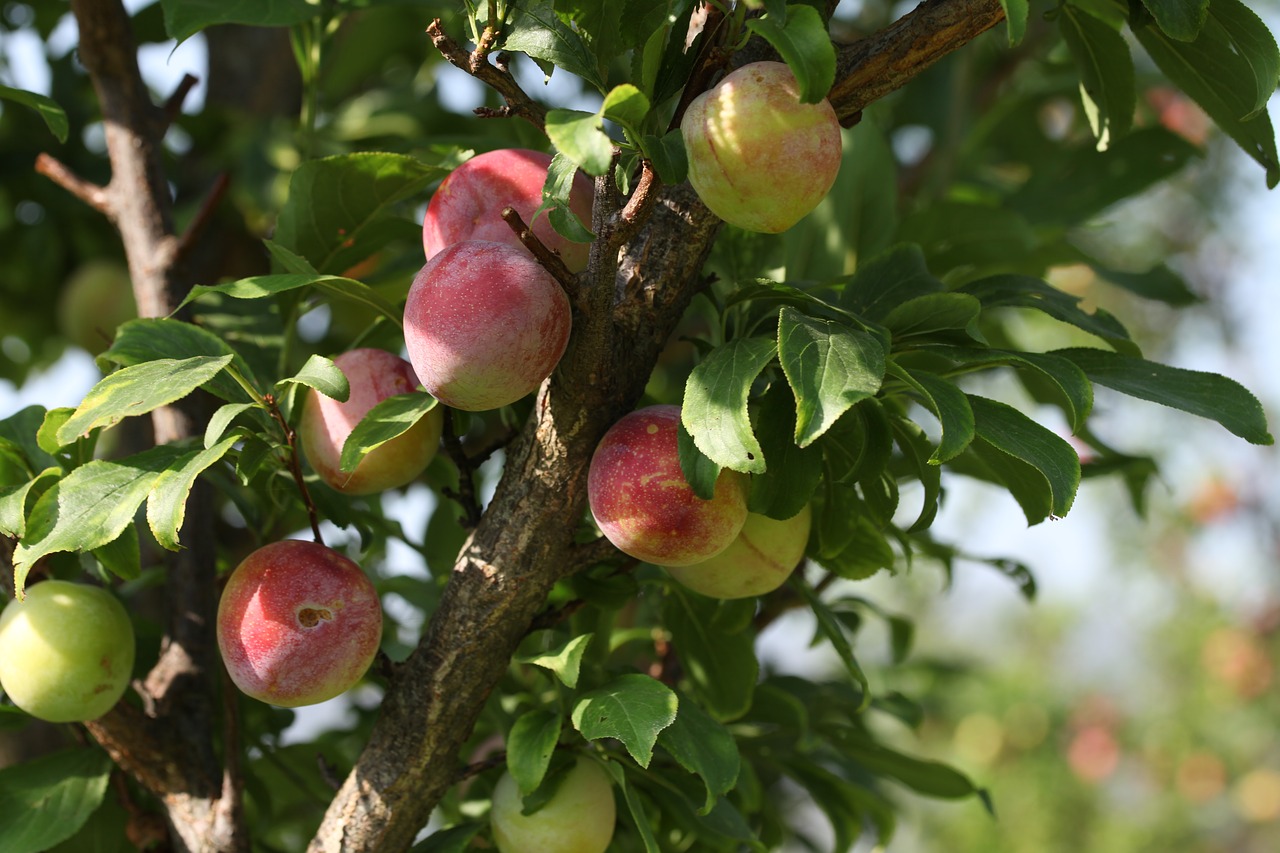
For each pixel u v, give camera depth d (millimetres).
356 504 1724
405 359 1311
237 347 1665
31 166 2566
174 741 1418
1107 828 5961
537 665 1192
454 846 1314
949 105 2852
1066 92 2914
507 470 1213
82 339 2625
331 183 1450
